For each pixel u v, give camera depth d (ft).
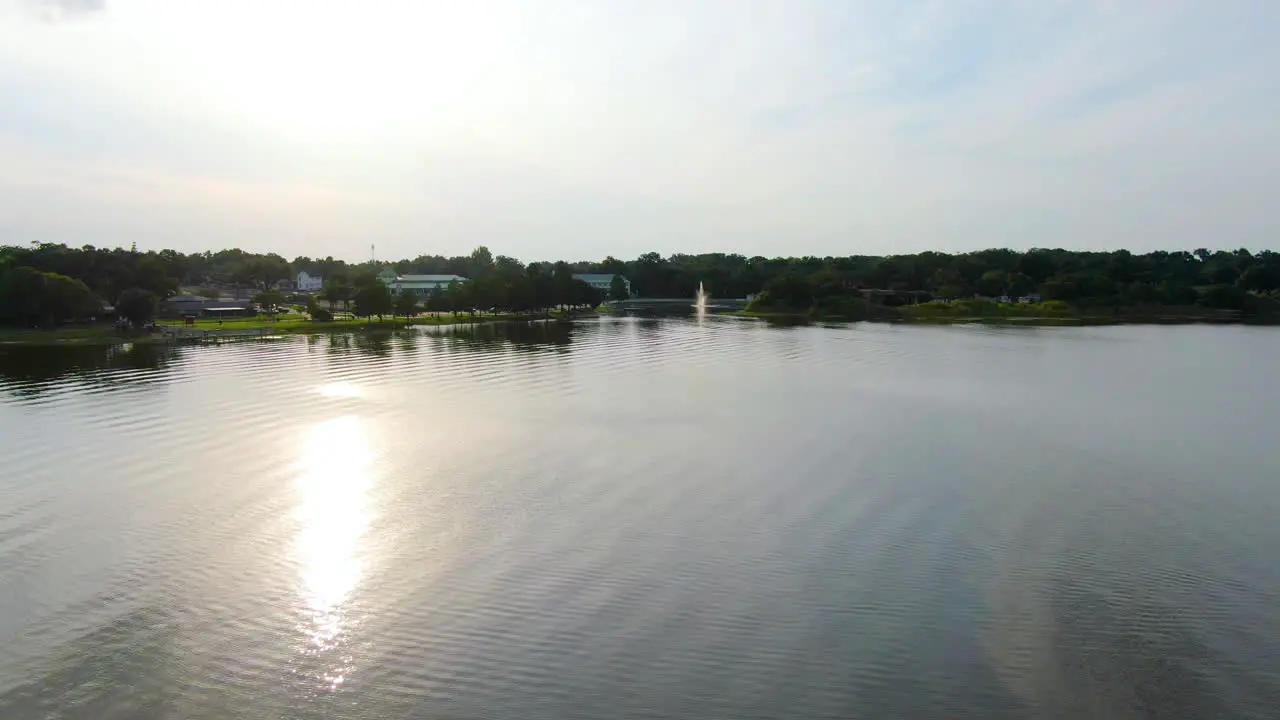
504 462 162.09
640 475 152.46
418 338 455.63
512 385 265.34
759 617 93.97
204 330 474.90
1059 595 99.45
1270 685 79.82
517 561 110.73
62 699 78.84
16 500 137.69
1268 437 184.75
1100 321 581.12
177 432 189.47
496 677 81.92
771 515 129.39
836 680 80.84
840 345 404.16
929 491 141.90
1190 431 191.42
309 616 95.35
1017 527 123.54
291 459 164.45
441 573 107.04
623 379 279.90
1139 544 116.47
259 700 78.64
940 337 450.71
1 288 442.09
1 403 227.20
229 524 125.80
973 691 78.89
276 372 297.94
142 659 86.12
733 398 238.48
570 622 92.99
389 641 89.45
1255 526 124.06
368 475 152.76
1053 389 255.50
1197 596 99.19
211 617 95.35
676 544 116.78
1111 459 164.25
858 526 124.06
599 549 114.93
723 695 78.43
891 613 94.84
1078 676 81.51
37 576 106.52
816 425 198.39
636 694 78.74
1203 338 440.86
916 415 211.20
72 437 184.03
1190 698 77.87
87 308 471.21
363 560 111.55
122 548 116.06
